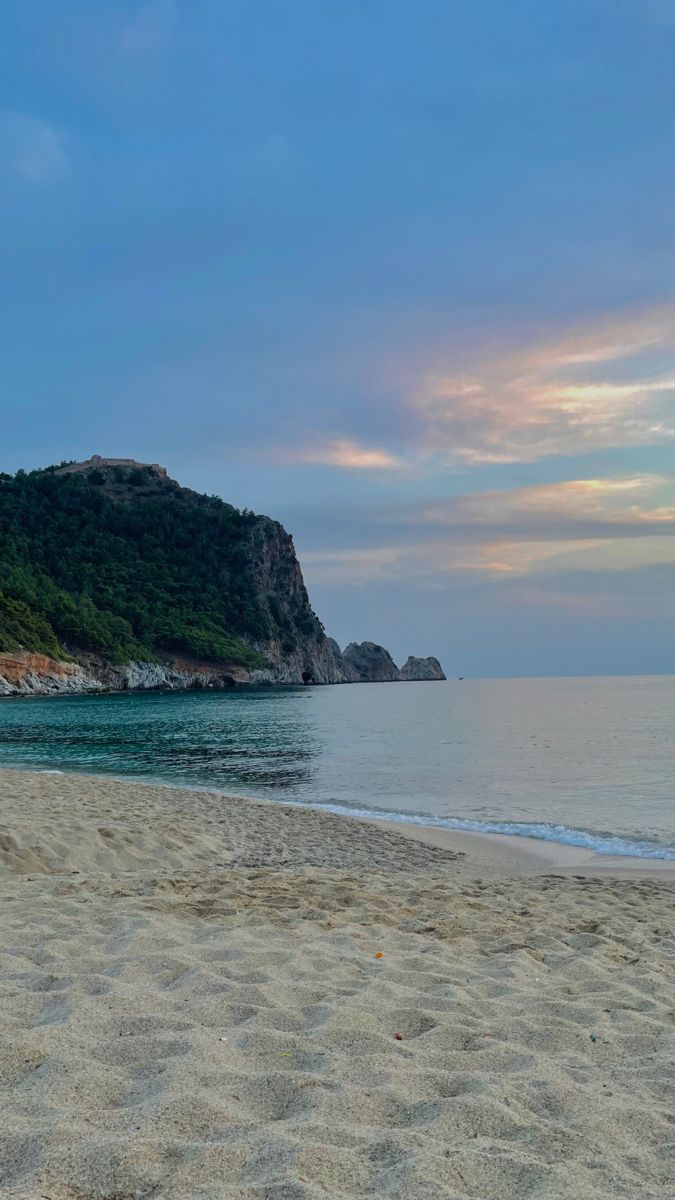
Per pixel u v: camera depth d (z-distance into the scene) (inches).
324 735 1587.1
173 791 713.0
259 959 200.4
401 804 734.5
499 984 195.6
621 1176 100.6
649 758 1107.3
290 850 480.1
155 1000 160.9
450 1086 129.6
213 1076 124.2
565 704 3184.1
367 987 183.6
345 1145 104.7
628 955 239.9
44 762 1051.9
